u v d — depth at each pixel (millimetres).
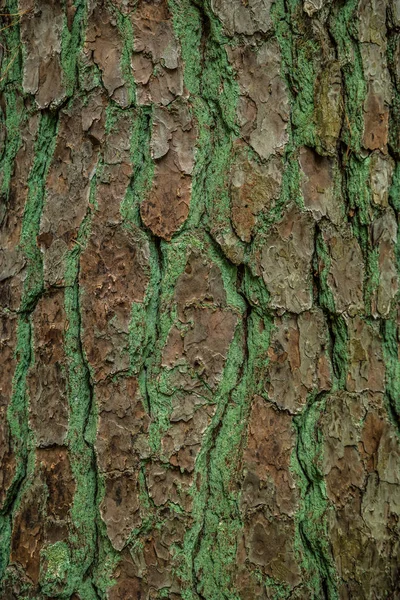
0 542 948
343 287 968
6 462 952
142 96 947
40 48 967
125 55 948
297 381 952
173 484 934
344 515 955
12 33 983
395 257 991
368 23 989
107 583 928
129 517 932
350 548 954
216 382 941
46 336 949
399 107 999
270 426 947
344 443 959
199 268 944
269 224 954
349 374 966
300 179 961
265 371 948
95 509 935
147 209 943
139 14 949
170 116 948
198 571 932
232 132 954
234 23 955
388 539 967
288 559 943
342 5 983
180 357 938
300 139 964
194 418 938
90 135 950
